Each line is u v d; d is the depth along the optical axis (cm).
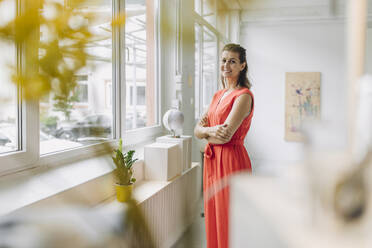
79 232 12
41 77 12
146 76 225
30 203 86
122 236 12
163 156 181
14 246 11
